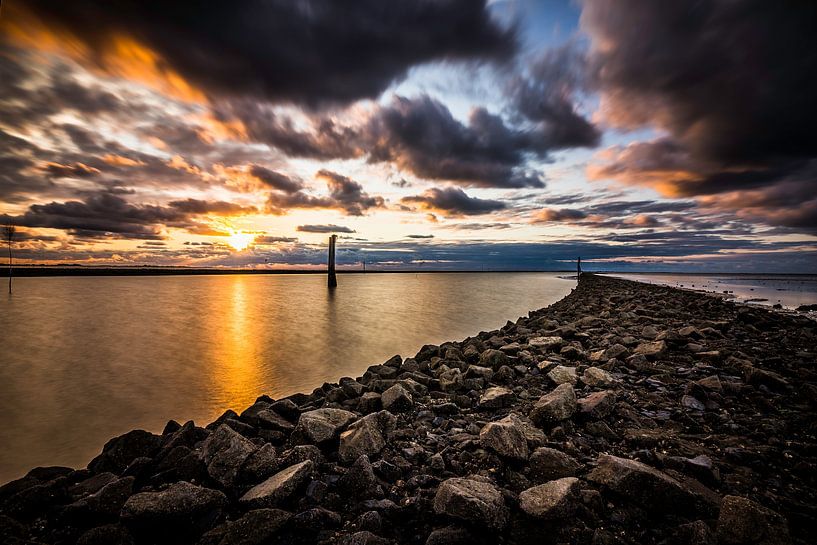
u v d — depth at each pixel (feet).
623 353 31.91
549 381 27.81
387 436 19.35
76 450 29.99
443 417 22.79
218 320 96.58
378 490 14.49
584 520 12.40
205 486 15.93
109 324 91.56
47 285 263.29
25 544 12.84
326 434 18.47
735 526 11.27
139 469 17.12
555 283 310.86
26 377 49.01
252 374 48.73
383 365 38.65
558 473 14.92
